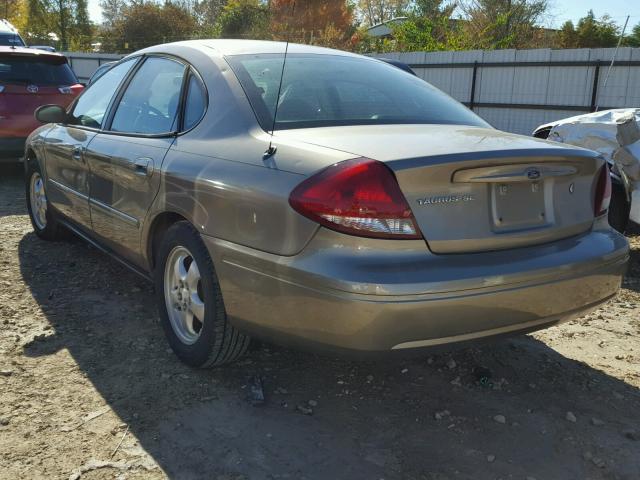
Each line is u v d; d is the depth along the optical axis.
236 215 2.71
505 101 14.30
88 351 3.45
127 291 4.35
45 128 5.25
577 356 3.59
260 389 3.06
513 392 3.16
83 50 41.19
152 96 3.73
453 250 2.48
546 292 2.61
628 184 5.32
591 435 2.80
